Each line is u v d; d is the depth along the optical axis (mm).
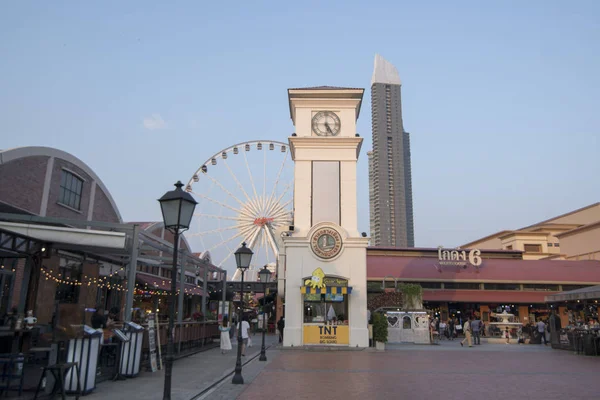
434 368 17953
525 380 14977
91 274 24359
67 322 11211
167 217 9883
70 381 11203
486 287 45969
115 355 15258
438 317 45125
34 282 17266
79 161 26297
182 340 21172
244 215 53969
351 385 13703
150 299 35375
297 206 29109
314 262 28000
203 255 48438
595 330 25375
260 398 11680
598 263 50219
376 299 35469
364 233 28641
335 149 29781
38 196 22594
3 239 15688
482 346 31031
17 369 13055
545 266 48562
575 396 12148
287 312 27500
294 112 32844
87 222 16453
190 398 11211
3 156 20094
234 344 29578
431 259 48875
